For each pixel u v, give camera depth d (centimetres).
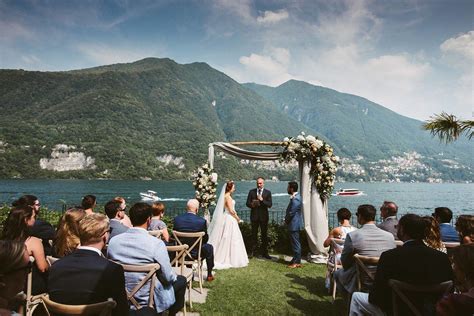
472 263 213
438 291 302
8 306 188
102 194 10288
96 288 260
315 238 880
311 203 902
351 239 451
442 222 550
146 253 361
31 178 18150
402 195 14912
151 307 355
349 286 463
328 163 889
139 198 9425
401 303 314
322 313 513
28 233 361
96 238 282
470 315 200
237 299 567
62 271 264
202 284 650
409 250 318
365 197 13125
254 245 934
